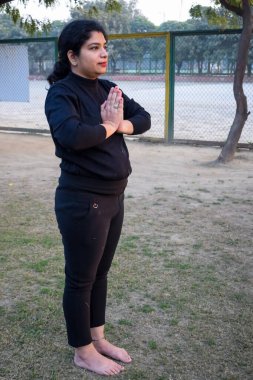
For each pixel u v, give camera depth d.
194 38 12.96
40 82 26.05
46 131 12.46
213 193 6.66
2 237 4.88
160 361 2.92
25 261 4.32
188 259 4.41
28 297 3.67
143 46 18.56
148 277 4.03
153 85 22.30
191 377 2.78
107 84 2.66
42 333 3.19
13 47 12.78
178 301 3.64
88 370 2.82
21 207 5.93
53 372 2.80
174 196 6.48
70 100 2.38
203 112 16.69
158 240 4.87
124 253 4.51
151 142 11.07
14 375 2.78
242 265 4.31
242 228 5.26
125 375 2.79
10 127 13.01
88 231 2.51
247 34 8.34
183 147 10.48
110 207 2.57
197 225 5.34
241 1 8.51
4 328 3.24
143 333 3.22
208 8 9.91
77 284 2.64
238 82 8.53
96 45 2.41
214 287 3.87
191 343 3.11
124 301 3.63
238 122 8.66
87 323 2.75
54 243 4.73
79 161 2.43
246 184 7.18
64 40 2.43
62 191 2.53
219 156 8.77
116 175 2.49
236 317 3.42
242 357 2.97
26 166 8.43
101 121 2.45
